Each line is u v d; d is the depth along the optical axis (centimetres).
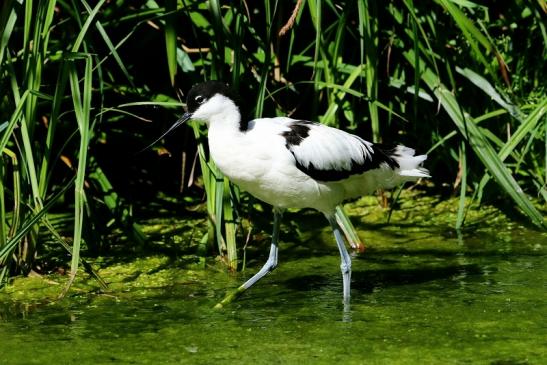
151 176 1248
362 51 1059
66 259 1012
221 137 878
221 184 993
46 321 838
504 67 1009
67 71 885
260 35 1177
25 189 937
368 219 1185
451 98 1102
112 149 1213
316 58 992
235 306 884
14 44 1066
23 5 1002
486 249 1070
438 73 1097
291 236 1123
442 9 1164
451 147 1203
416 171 962
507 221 1170
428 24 1138
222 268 1004
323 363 727
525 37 1205
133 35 1154
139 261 1016
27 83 907
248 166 878
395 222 1172
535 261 1020
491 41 1092
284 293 927
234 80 980
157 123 1206
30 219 865
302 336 792
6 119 955
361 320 835
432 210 1210
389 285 950
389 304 884
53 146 1132
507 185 1072
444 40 1151
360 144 923
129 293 923
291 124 903
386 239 1116
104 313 861
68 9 999
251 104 1114
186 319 842
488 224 1162
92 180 1128
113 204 1070
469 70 1142
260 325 824
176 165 1258
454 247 1082
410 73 1184
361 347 762
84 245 1057
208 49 1100
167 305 886
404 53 1134
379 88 1191
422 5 1127
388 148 964
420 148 1230
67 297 909
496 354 741
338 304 888
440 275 980
